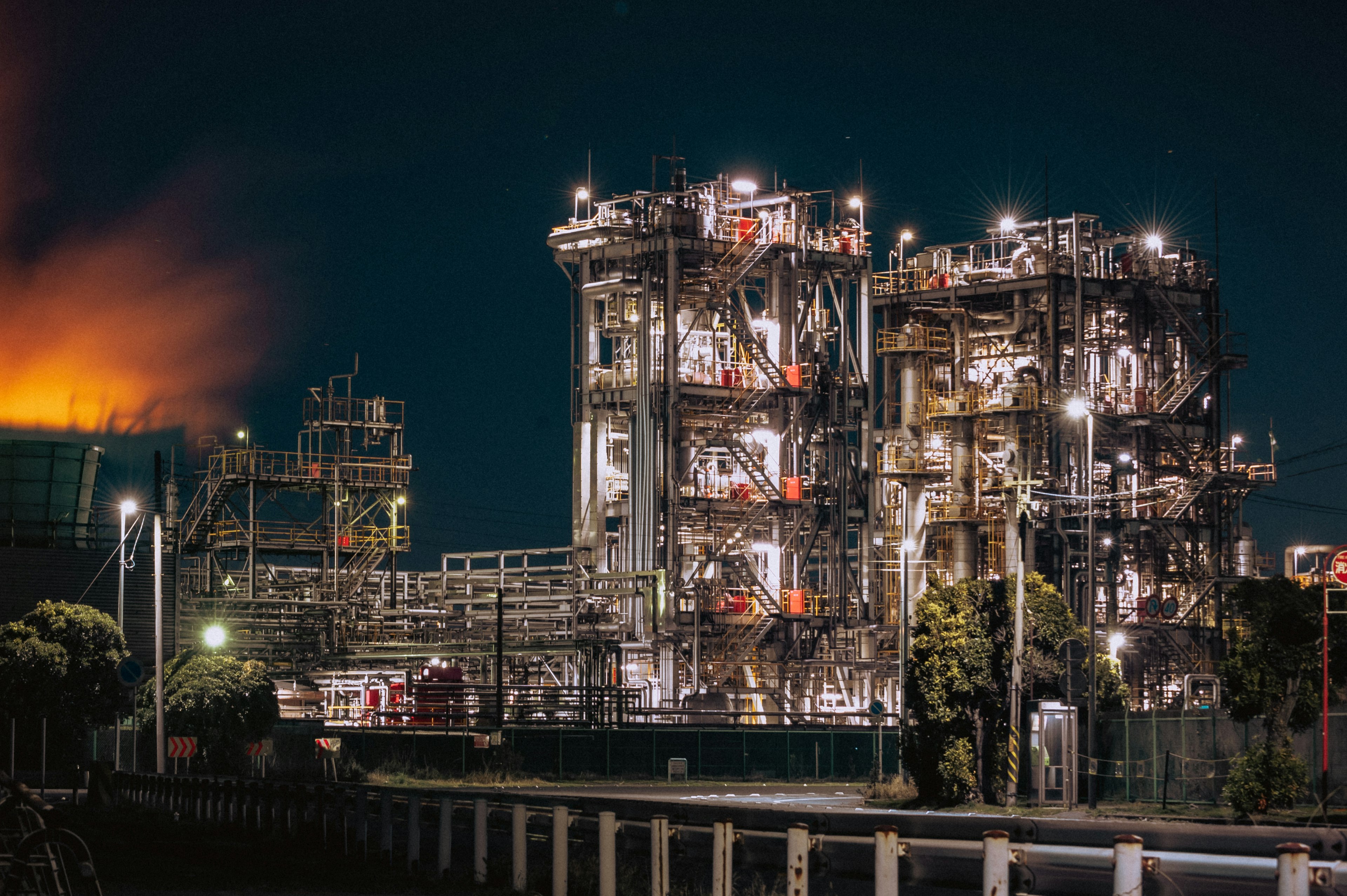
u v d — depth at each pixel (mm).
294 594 90875
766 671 92875
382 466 91500
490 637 92312
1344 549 42188
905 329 96875
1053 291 91562
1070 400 88562
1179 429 95375
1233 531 96250
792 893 15562
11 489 85375
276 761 68812
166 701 67062
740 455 93438
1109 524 90500
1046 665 50562
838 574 95625
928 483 95625
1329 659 40969
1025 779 49688
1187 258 98188
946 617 51125
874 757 72875
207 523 88562
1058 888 15234
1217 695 60469
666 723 80125
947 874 16531
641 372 92188
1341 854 13680
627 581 91375
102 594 83312
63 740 65750
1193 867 14180
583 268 95812
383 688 91250
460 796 24250
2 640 66500
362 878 23969
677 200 94250
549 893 21531
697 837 20188
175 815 39188
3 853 17672
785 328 97062
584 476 95750
